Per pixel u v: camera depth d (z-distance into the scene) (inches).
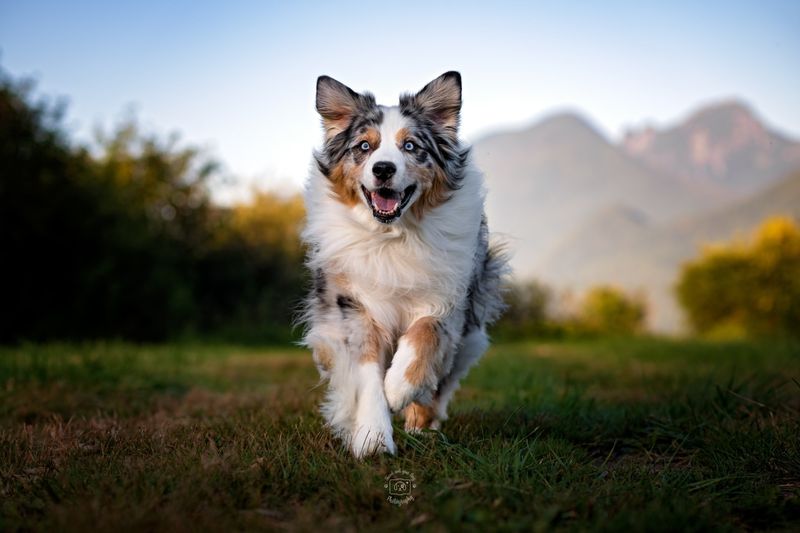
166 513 114.3
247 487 128.7
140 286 689.0
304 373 382.9
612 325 1080.8
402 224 168.4
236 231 941.2
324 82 182.4
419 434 162.2
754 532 119.2
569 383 303.9
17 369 303.1
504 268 205.3
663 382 319.0
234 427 183.9
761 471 150.8
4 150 616.7
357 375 160.4
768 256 1025.5
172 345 658.2
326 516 120.0
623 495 124.3
